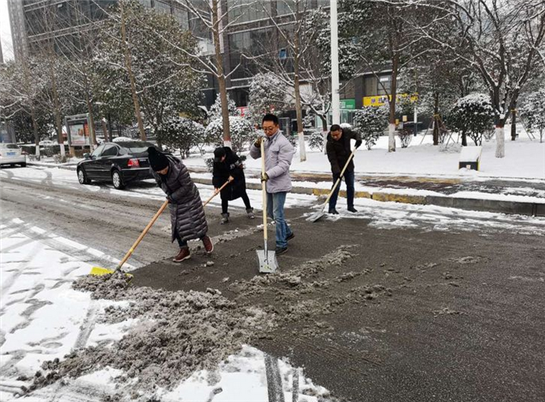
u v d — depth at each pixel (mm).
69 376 2848
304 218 7227
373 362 2807
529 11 10641
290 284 4211
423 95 19281
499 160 11875
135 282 4570
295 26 15008
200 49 19922
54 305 3990
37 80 25000
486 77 11961
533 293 3768
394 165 12492
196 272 4797
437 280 4172
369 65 18125
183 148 20062
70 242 6367
